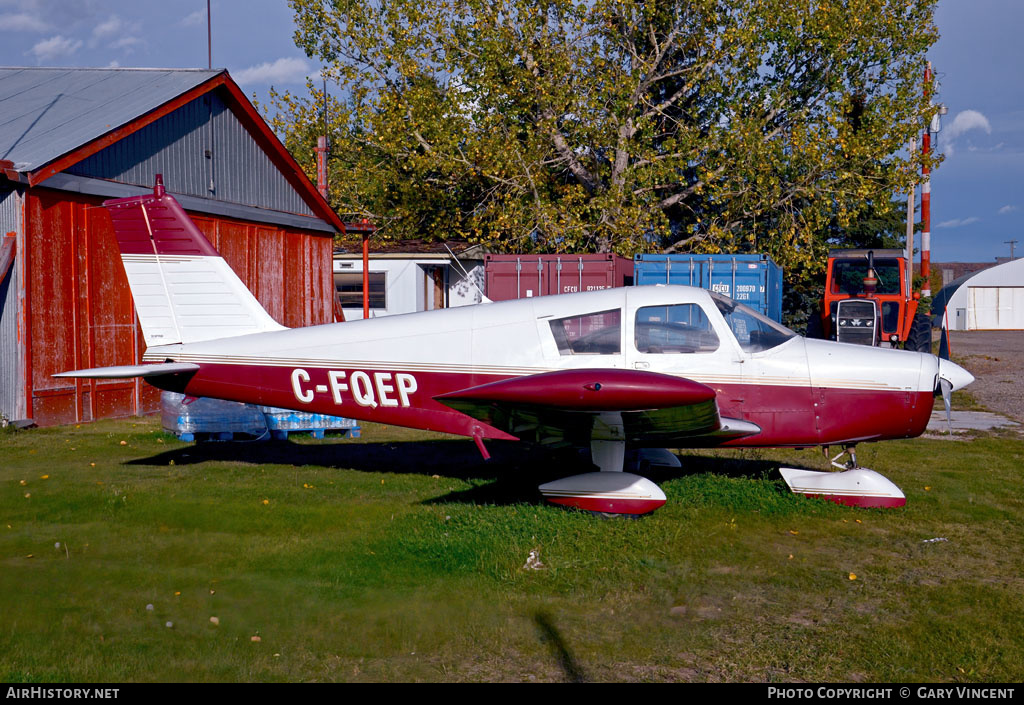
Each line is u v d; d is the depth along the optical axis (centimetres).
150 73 1283
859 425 622
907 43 2170
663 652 375
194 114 1219
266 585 457
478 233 2242
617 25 2205
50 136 1030
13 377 971
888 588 457
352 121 2455
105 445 886
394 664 362
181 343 716
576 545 521
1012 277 5328
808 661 364
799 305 2475
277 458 823
